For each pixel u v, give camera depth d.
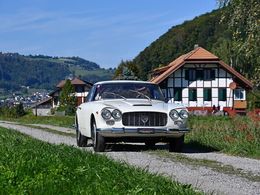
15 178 7.30
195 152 13.49
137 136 13.17
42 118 58.72
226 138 15.45
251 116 18.55
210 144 14.77
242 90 66.06
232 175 9.08
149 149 14.06
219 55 71.69
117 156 12.10
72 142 17.59
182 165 10.46
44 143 13.25
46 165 8.51
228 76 66.25
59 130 26.22
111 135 13.11
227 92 66.31
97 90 14.80
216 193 7.26
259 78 18.91
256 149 12.97
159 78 66.44
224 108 65.62
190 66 66.44
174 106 13.58
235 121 18.66
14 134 19.34
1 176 7.37
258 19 17.67
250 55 18.12
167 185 6.92
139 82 15.03
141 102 13.63
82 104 15.65
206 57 66.06
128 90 14.62
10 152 10.18
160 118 13.27
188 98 66.69
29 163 8.52
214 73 66.38
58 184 7.02
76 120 16.36
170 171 9.55
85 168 8.19
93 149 13.88
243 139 14.65
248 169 9.88
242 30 18.42
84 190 6.65
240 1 17.89
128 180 7.13
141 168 8.87
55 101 112.56
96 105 13.65
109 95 14.49
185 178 8.72
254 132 15.30
